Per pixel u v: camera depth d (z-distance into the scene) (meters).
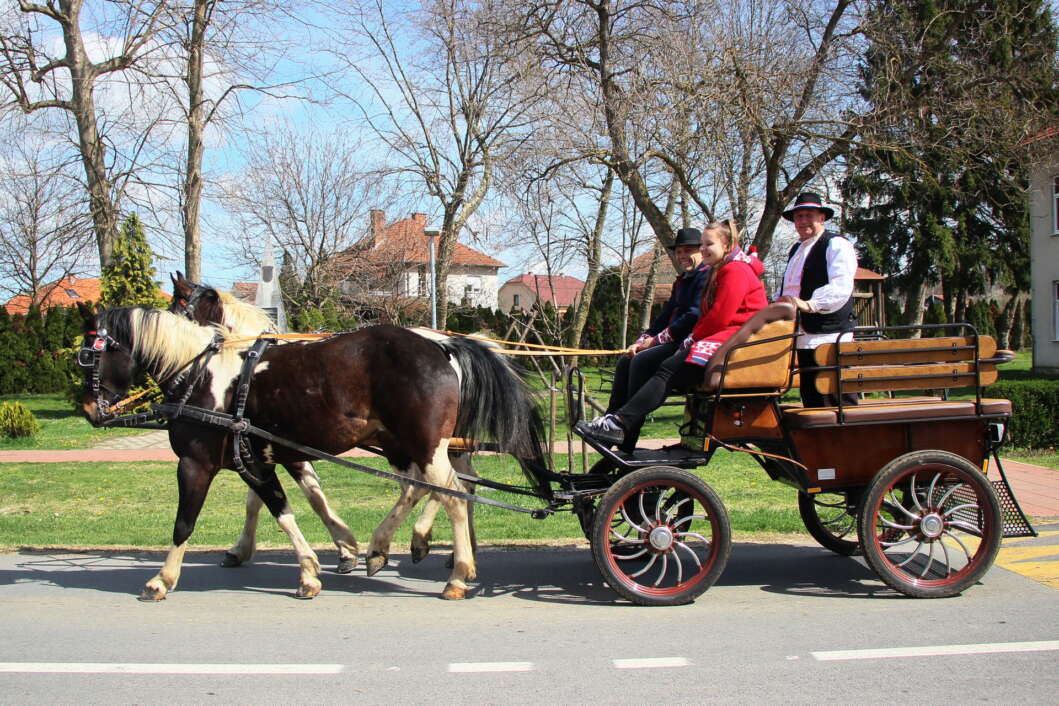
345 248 35.09
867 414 5.39
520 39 17.02
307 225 35.19
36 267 37.44
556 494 5.57
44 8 17.56
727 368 5.30
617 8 16.17
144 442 15.28
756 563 6.38
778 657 4.29
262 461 5.81
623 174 14.98
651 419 7.21
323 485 10.19
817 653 4.33
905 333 31.61
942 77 15.02
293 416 5.63
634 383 5.81
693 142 14.10
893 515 5.84
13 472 11.29
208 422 5.61
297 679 4.05
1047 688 3.85
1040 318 25.56
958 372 5.46
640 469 5.26
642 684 3.94
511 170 16.88
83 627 4.94
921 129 14.62
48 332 29.31
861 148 14.62
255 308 6.76
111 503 9.28
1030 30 16.91
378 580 6.14
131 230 18.02
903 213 34.25
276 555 6.90
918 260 34.12
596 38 16.78
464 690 3.89
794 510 8.04
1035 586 5.64
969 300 40.38
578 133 15.16
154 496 9.68
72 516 8.53
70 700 3.80
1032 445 11.74
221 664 4.27
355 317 32.78
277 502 5.83
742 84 13.62
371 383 5.63
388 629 4.88
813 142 14.96
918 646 4.42
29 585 5.99
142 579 6.16
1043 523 7.45
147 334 5.68
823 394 5.62
